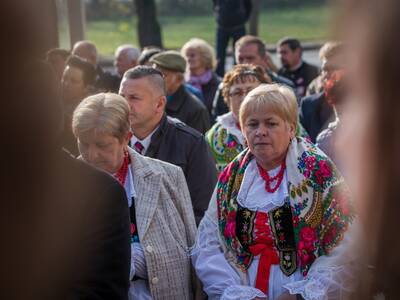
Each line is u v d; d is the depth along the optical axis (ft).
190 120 19.33
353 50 3.43
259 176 10.84
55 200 5.18
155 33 46.19
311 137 19.69
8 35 4.17
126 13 90.99
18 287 4.85
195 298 11.63
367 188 3.60
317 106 19.71
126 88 13.67
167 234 11.14
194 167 13.80
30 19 4.22
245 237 10.73
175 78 19.21
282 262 10.48
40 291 5.08
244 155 11.14
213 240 11.12
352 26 3.37
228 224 10.89
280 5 83.76
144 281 11.17
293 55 30.48
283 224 10.47
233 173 11.10
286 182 10.56
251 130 10.62
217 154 15.85
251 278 10.64
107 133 10.52
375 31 3.33
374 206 3.60
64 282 5.66
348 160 3.75
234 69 15.97
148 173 11.25
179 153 13.78
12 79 4.37
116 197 7.01
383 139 3.49
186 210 11.58
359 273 4.17
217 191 11.22
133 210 11.07
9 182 4.53
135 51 26.86
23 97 4.53
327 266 9.87
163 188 11.32
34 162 4.71
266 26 76.13
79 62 18.31
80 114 10.68
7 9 4.11
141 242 10.92
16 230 4.64
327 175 10.27
